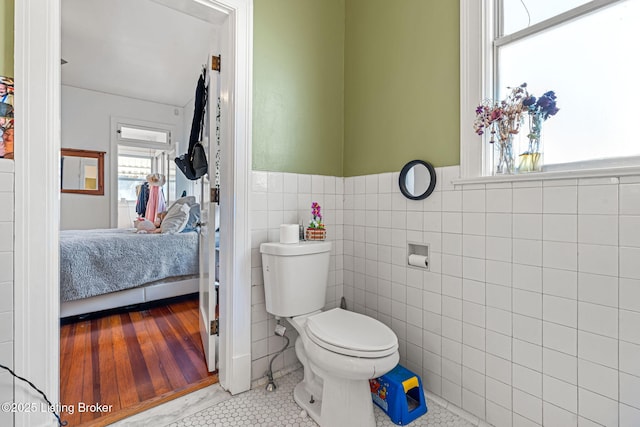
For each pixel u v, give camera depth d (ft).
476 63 4.65
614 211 3.44
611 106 3.72
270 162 5.82
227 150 5.41
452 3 4.97
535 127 4.15
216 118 5.92
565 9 4.10
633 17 3.56
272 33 5.83
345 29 7.02
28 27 3.66
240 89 5.32
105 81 13.84
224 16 5.39
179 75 13.08
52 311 3.84
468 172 4.71
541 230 3.99
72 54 11.17
